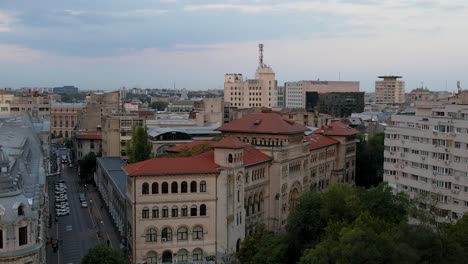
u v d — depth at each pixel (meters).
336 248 94.81
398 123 167.62
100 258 101.38
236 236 135.50
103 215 177.62
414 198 138.38
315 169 191.62
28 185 97.62
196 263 128.38
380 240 94.44
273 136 162.62
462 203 141.75
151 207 125.62
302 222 124.38
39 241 85.06
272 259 112.38
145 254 125.50
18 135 145.12
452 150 145.00
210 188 129.38
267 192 156.12
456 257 95.12
